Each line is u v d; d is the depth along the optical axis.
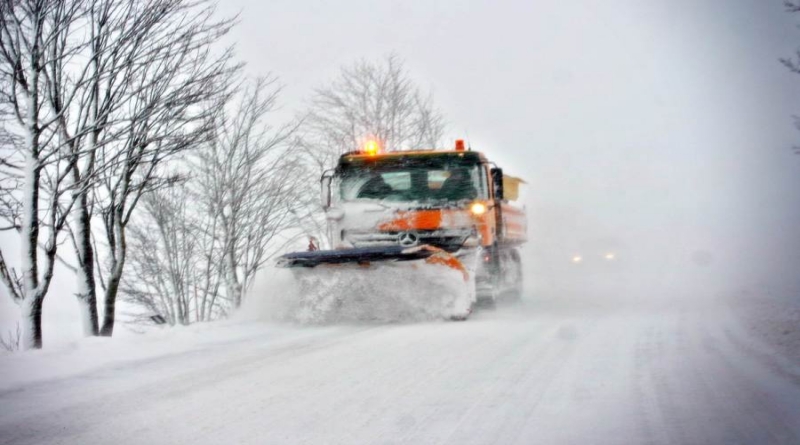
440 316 11.48
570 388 6.48
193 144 11.41
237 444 4.98
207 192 17.31
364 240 12.53
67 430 5.38
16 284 10.69
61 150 10.73
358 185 12.88
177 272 17.17
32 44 10.05
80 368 7.89
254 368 7.74
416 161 12.84
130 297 17.23
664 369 7.32
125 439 5.13
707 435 5.05
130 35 10.50
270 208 17.86
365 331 10.65
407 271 11.38
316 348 9.05
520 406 5.88
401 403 6.04
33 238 10.20
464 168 12.73
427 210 12.38
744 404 5.86
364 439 5.06
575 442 4.93
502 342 9.25
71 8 10.27
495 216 13.20
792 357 7.87
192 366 7.95
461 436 5.09
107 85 10.60
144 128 10.84
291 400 6.21
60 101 10.59
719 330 10.28
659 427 5.25
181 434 5.23
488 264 13.02
